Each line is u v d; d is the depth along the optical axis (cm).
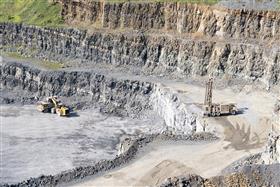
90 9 11975
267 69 9488
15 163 7862
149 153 6794
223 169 6319
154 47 10894
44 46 12200
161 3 11150
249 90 9406
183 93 9462
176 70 10600
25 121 9669
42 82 11112
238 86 9594
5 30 12644
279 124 5947
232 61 9944
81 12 12131
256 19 10100
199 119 8100
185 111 8556
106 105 10412
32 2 13162
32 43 12344
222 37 10394
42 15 12631
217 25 10494
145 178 6181
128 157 6662
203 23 10650
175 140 7194
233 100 8969
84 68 11262
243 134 7494
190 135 7375
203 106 8294
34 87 11269
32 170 7625
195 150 6912
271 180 5238
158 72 10719
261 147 7019
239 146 7069
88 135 9056
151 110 9975
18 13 13075
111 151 8375
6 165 7788
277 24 9900
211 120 8056
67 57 11825
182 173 6250
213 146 7038
